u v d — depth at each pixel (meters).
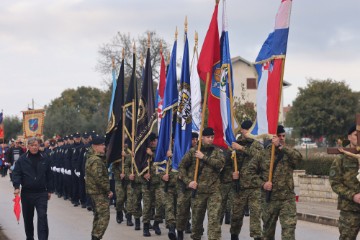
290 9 10.55
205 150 11.61
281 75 10.54
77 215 18.53
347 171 8.87
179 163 12.45
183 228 12.93
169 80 15.06
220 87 12.95
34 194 11.94
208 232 11.36
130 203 15.34
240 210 12.27
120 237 13.95
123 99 17.52
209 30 12.60
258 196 12.04
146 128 15.42
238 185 12.19
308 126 64.75
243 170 12.14
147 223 14.19
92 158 11.83
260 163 10.48
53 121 75.19
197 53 15.80
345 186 8.89
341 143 9.79
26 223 12.28
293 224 10.04
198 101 15.81
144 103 16.06
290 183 10.16
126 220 17.09
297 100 66.19
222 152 12.17
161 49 18.00
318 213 17.41
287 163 10.18
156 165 14.27
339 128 64.31
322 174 23.05
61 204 22.12
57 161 24.62
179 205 12.73
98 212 11.78
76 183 21.34
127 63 60.03
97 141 11.85
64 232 14.85
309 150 30.97
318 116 63.81
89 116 98.00
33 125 30.58
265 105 10.75
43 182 11.97
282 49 10.55
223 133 12.83
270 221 10.38
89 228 15.55
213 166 11.45
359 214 8.87
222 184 12.84
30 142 11.91
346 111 63.53
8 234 14.63
